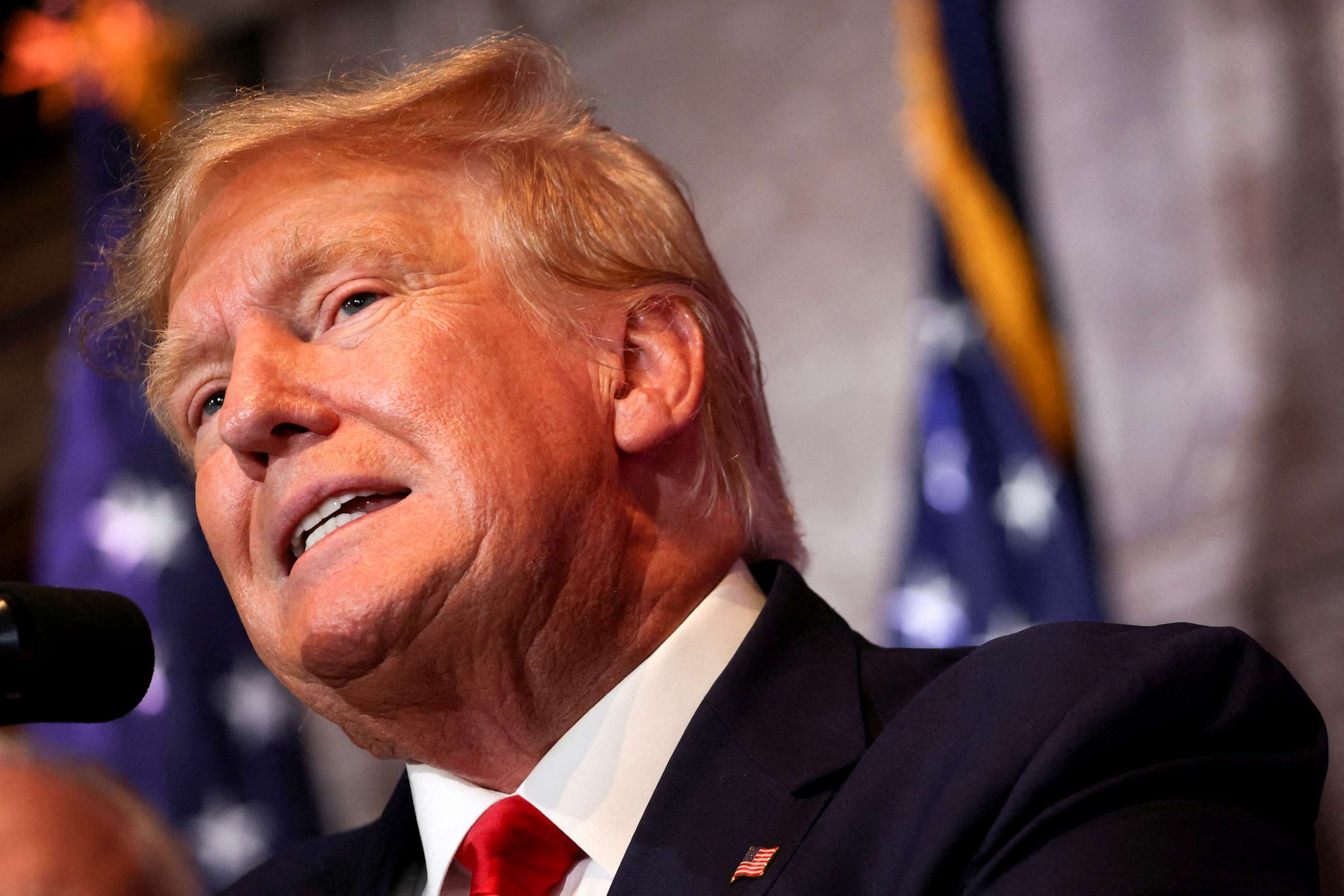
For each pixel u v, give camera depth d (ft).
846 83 35.68
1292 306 29.35
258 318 9.95
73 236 41.55
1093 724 7.59
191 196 10.91
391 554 9.11
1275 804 7.89
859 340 34.45
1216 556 28.99
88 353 12.93
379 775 34.96
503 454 9.42
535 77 11.60
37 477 39.73
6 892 6.19
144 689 7.47
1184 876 6.84
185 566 25.71
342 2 39.75
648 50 38.55
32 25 33.22
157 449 26.17
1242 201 30.22
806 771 8.87
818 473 34.24
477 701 9.71
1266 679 8.08
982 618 25.13
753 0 37.24
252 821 24.43
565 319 10.26
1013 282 26.89
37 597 7.13
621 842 9.29
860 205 35.04
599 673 9.90
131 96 30.96
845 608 33.22
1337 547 27.78
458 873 9.89
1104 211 31.76
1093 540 25.48
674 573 10.22
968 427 26.35
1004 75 28.60
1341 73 29.48
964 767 7.93
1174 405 30.22
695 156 37.47
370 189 10.36
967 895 7.45
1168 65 31.35
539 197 10.66
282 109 10.85
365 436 9.43
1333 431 28.45
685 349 10.86
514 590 9.36
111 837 6.51
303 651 9.20
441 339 9.66
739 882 8.30
